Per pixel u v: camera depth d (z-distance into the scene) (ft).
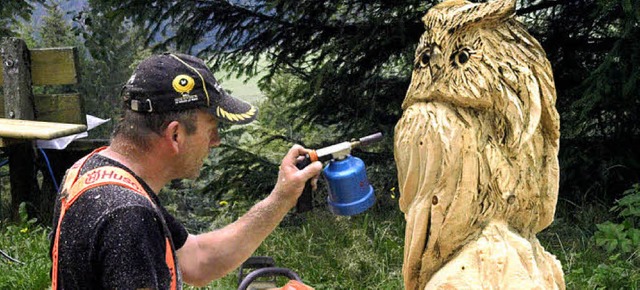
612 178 18.30
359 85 19.80
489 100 6.69
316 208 19.51
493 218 6.75
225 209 20.95
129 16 19.99
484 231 6.70
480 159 6.68
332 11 19.12
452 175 6.70
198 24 19.95
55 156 20.59
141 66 6.06
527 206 6.82
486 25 6.81
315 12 19.06
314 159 7.52
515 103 6.68
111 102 43.68
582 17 17.87
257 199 20.57
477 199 6.70
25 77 17.71
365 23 18.38
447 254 6.87
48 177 20.35
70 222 5.61
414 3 18.29
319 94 19.99
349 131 21.25
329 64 18.75
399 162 7.22
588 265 14.53
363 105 20.07
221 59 20.51
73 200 5.68
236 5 19.62
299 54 20.20
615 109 17.31
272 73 20.47
